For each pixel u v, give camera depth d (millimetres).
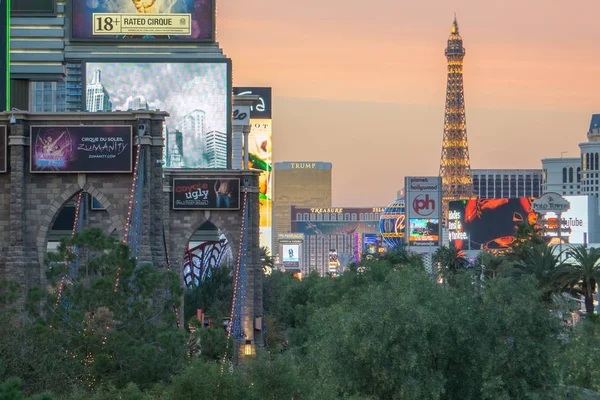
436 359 140875
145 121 173750
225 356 165000
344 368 139250
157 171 175625
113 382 123562
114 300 131500
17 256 172250
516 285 148875
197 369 113625
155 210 175125
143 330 134375
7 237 174625
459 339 139500
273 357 124500
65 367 120250
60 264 137625
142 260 170250
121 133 173750
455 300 144875
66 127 173875
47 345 121625
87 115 173375
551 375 140875
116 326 133125
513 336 141375
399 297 141750
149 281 136750
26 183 174750
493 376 138125
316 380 131000
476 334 141375
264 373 117875
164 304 138000
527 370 139750
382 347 135750
